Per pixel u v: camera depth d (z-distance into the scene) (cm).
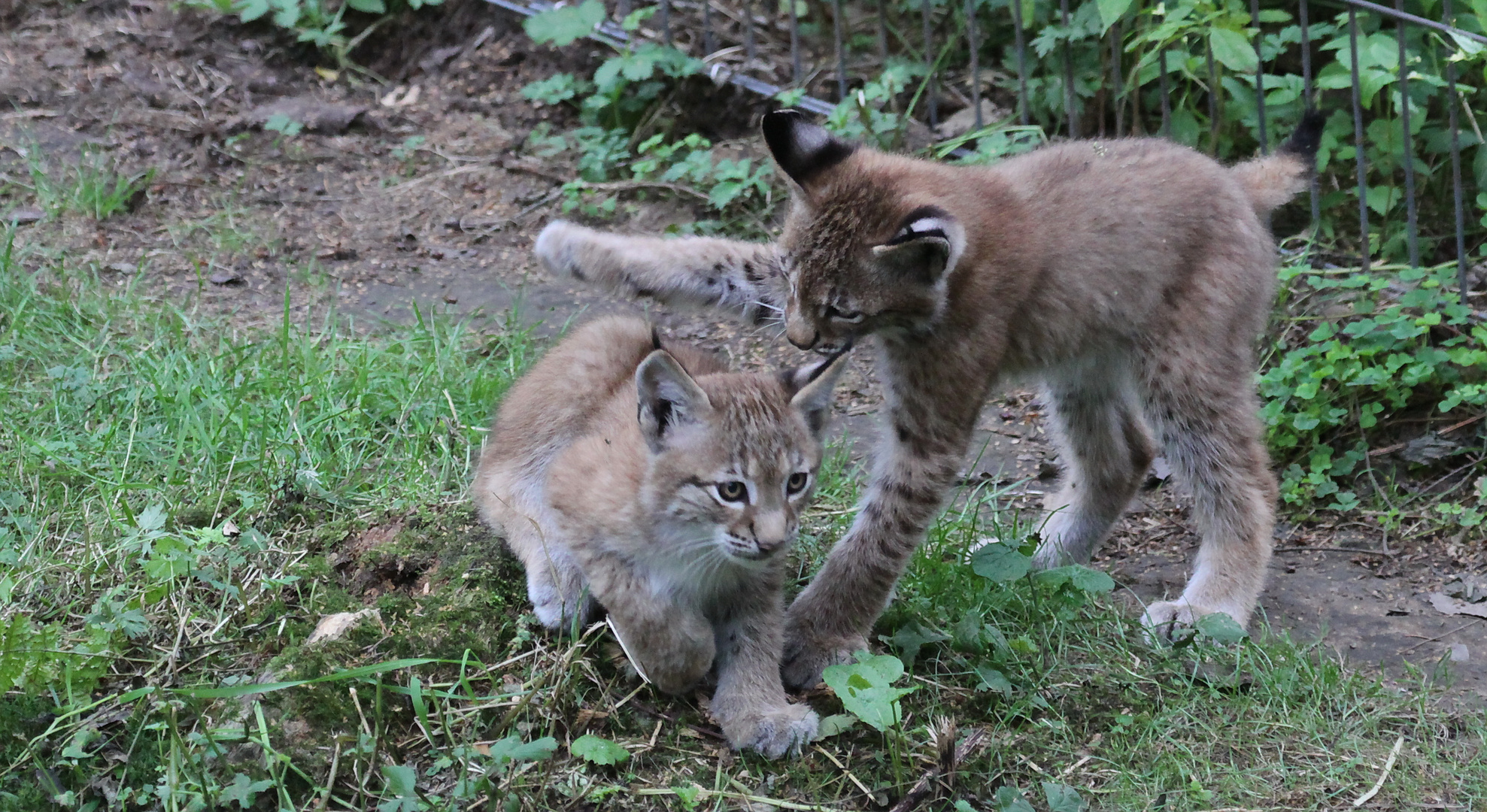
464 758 570
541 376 720
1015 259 724
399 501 743
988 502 902
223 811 559
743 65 1323
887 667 614
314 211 1180
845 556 708
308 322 959
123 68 1329
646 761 611
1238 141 1170
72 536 704
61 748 580
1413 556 866
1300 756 654
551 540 662
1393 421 959
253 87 1334
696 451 595
